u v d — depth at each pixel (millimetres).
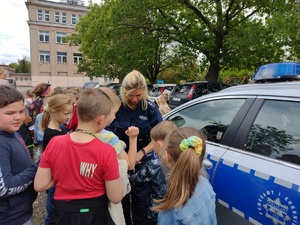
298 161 1562
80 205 1382
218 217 1997
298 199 1418
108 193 1438
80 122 1455
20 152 1499
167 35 12578
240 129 2006
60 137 1485
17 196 1463
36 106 4379
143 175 1961
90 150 1383
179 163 1365
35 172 1524
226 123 2186
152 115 2379
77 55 41094
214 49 11711
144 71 17844
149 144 2311
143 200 2041
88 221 1368
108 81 42750
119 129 2266
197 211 1376
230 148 2014
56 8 39406
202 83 9719
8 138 1467
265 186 1620
